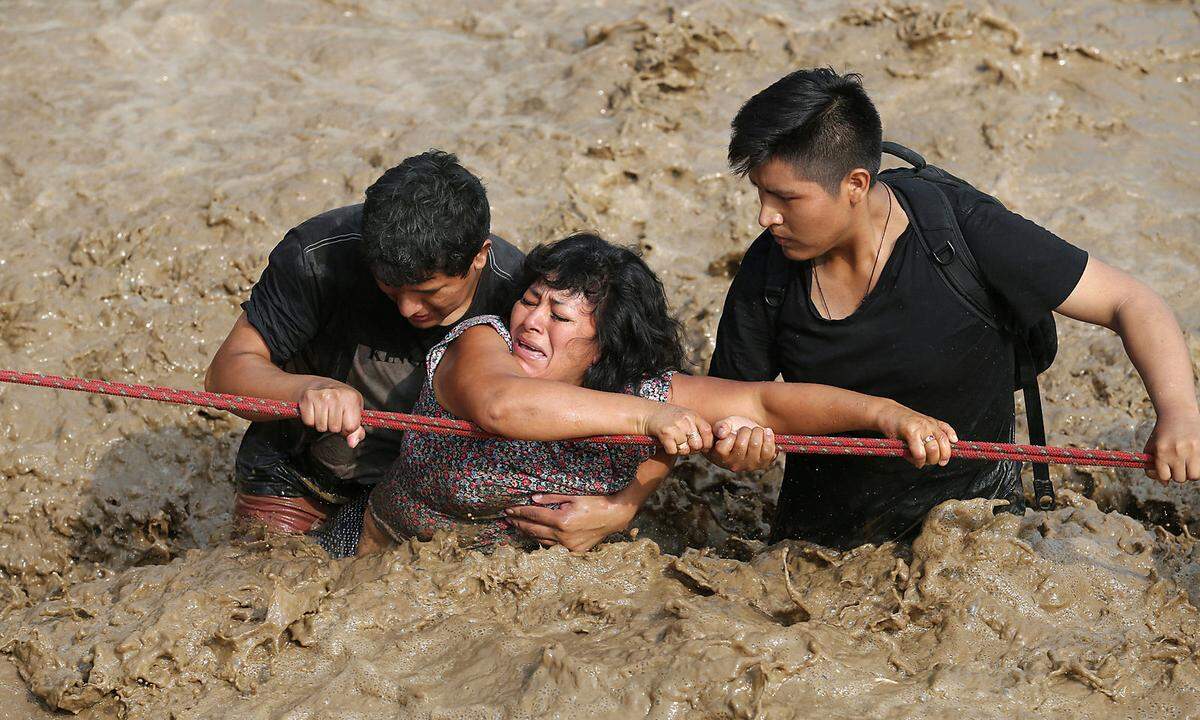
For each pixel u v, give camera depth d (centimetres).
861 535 1002
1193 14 2005
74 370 1448
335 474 1120
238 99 1850
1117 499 1280
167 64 1930
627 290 887
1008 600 870
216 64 1933
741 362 942
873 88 1842
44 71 1894
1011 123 1758
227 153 1727
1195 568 915
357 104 1833
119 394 895
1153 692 802
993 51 1886
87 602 935
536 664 815
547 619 883
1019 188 1670
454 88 1867
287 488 1128
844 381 902
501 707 790
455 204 911
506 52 1953
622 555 928
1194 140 1773
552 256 897
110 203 1623
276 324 1016
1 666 873
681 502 1318
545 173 1661
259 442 1122
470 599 902
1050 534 933
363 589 898
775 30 1944
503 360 886
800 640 821
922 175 902
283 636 864
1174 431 809
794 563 954
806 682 795
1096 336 1437
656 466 924
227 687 842
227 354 1004
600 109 1794
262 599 899
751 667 789
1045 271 841
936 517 907
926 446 838
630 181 1678
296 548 1039
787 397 881
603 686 791
